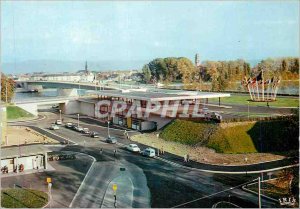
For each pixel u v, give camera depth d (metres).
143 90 159.75
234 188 63.56
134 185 65.88
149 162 80.81
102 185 66.00
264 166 75.69
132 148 90.44
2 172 73.00
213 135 91.19
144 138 106.50
